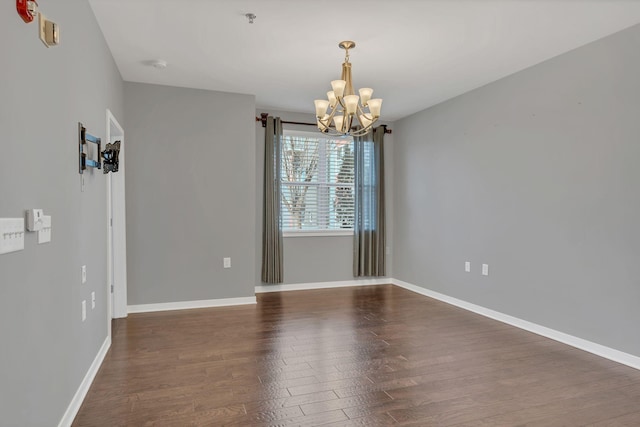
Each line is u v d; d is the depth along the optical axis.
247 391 2.56
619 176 3.10
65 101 2.11
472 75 4.14
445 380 2.74
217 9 2.78
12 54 1.46
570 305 3.49
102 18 2.90
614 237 3.14
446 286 5.07
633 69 3.01
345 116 3.35
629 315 3.04
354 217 6.07
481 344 3.48
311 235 5.86
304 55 3.62
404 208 5.98
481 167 4.50
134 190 4.42
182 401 2.42
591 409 2.37
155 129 4.48
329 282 5.97
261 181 5.59
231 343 3.46
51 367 1.86
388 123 6.26
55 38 1.82
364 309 4.66
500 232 4.23
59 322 1.98
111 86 3.56
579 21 2.94
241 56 3.66
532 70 3.86
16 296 1.48
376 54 3.58
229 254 4.80
